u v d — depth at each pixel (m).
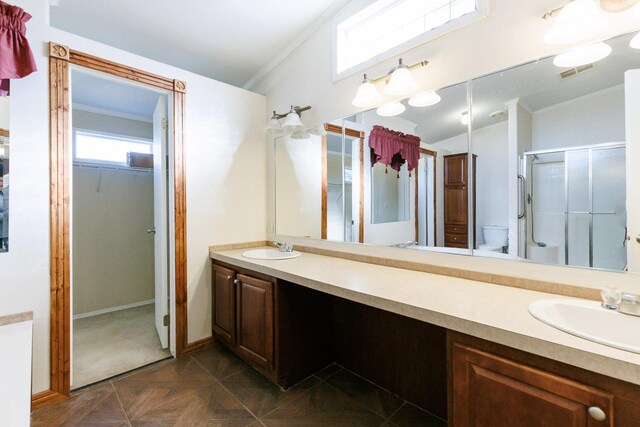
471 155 1.64
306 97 2.51
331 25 2.28
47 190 1.78
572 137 1.35
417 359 1.77
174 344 2.34
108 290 3.44
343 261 2.15
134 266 3.63
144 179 3.71
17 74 1.56
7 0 1.66
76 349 2.47
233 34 2.42
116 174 3.50
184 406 1.75
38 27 1.76
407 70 1.74
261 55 2.72
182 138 2.37
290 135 2.70
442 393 1.67
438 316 1.10
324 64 2.35
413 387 1.79
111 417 1.65
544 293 1.35
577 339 0.85
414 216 1.87
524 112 1.46
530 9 1.39
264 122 2.94
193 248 2.45
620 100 1.24
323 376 2.08
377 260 2.03
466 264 1.64
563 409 0.83
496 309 1.12
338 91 2.25
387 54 1.93
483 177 1.60
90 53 1.94
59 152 1.81
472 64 1.58
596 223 1.30
